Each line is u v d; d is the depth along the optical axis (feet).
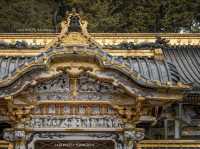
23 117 66.49
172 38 99.55
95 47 63.98
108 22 156.35
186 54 96.78
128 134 66.74
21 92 64.49
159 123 72.23
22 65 63.05
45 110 66.95
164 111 72.59
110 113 67.46
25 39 94.22
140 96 63.72
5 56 70.18
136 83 64.08
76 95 66.59
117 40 95.86
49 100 66.23
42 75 64.23
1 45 71.05
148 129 70.49
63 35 64.28
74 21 64.64
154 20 160.86
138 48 71.00
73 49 63.36
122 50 70.64
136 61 70.28
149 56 70.90
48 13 161.38
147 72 67.97
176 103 72.79
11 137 66.39
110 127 67.36
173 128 72.49
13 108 65.67
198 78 82.89
